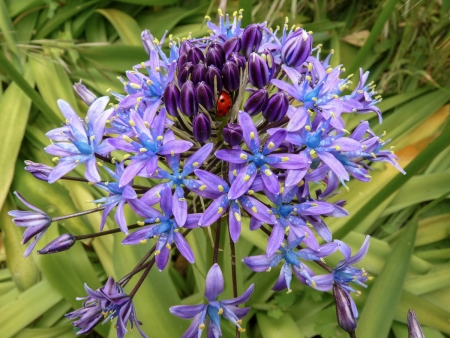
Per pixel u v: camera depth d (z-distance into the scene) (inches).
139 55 7.4
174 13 8.4
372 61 8.3
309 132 3.4
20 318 5.5
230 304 3.4
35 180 6.5
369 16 8.7
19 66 7.5
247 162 3.3
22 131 6.6
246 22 5.9
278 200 3.5
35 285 5.8
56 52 7.5
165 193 3.2
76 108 7.0
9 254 6.0
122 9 8.5
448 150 7.2
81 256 5.9
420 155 4.9
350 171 3.8
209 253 4.5
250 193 3.3
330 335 5.3
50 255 5.7
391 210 6.6
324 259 5.9
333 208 3.4
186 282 6.5
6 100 6.9
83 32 8.5
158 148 3.4
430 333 5.4
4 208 6.3
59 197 6.4
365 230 6.3
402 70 8.0
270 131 3.2
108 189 3.5
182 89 3.4
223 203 3.3
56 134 3.8
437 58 7.9
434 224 6.6
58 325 5.8
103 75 7.2
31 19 8.0
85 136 3.6
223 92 3.5
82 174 6.6
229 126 3.3
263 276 5.9
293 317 5.8
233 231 3.3
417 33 8.2
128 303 3.5
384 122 7.4
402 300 5.7
